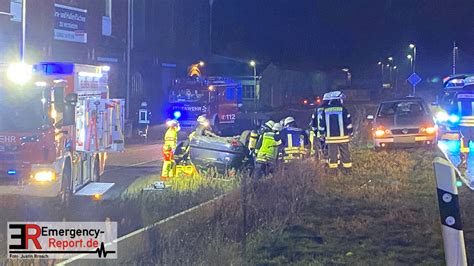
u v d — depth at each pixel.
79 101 12.86
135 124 31.52
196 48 55.06
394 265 7.89
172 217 10.21
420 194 13.07
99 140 13.33
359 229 9.95
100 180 15.32
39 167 11.09
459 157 13.12
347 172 16.17
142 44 44.31
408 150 20.48
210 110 32.38
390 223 10.34
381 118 21.02
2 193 11.04
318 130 16.62
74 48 33.94
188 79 33.16
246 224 9.48
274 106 57.62
